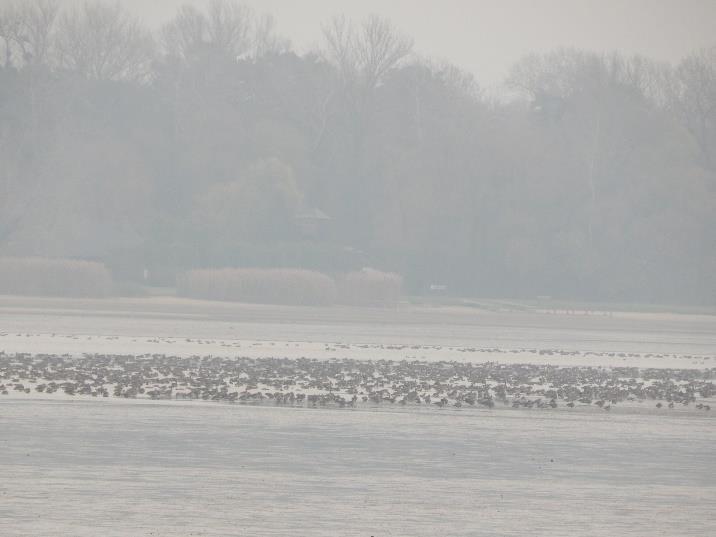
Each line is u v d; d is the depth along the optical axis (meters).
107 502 55.44
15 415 83.12
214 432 78.12
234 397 97.00
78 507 54.22
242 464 66.75
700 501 59.88
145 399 95.25
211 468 65.06
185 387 104.31
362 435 79.25
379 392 102.81
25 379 106.69
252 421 84.19
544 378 127.75
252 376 115.94
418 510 55.91
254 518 53.03
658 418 95.31
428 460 70.31
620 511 57.03
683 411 100.94
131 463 65.81
